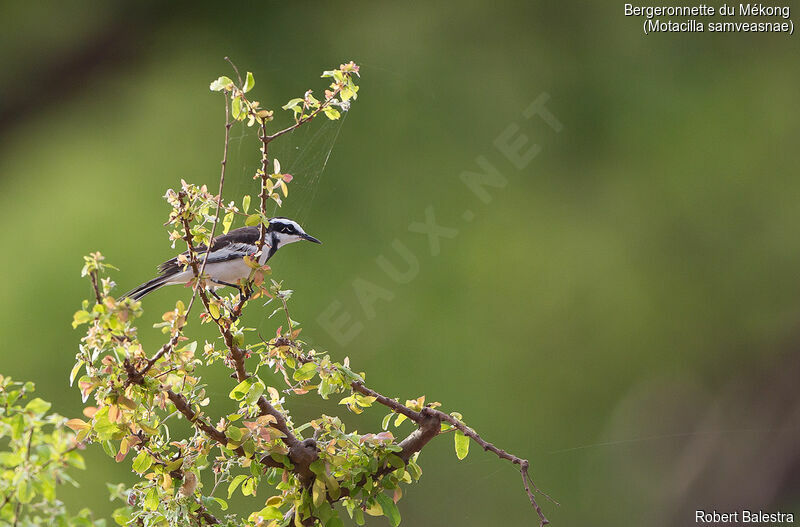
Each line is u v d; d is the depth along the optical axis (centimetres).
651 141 1554
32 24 1460
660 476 1428
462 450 477
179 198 447
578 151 1531
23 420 345
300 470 454
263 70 1446
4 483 350
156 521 445
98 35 1463
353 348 1352
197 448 455
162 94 1422
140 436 439
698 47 1595
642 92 1567
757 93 1568
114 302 390
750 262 1528
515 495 1352
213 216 455
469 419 1385
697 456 1449
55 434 348
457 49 1519
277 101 1423
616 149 1545
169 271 742
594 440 1412
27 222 1322
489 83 1513
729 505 1441
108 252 1279
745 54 1598
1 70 1442
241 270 755
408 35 1511
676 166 1541
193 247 470
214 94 1407
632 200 1530
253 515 458
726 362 1498
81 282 1271
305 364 462
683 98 1562
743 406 1474
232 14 1478
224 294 757
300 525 449
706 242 1520
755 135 1557
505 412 1401
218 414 1190
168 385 439
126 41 1471
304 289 1341
